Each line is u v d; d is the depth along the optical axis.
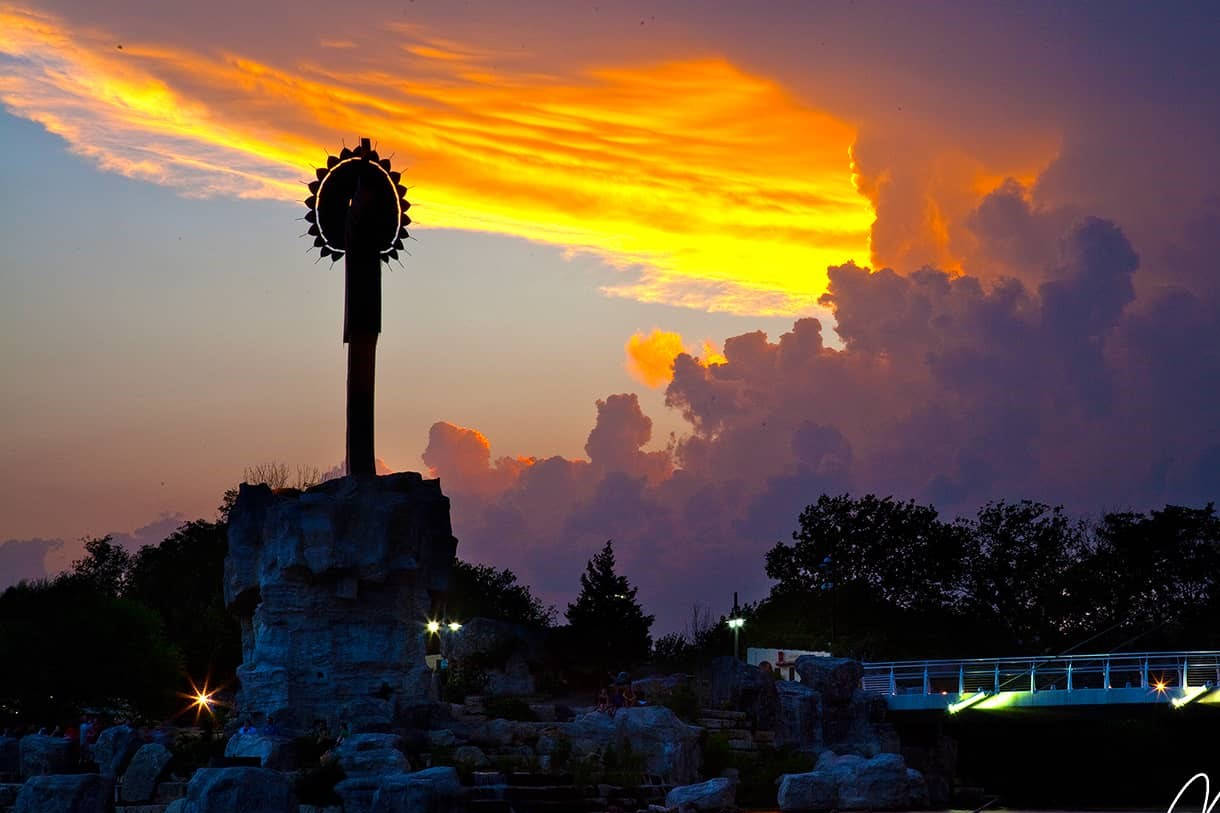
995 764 101.81
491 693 91.69
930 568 162.38
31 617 87.75
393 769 59.31
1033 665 94.12
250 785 50.78
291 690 69.00
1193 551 154.12
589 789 63.00
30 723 84.88
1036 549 163.25
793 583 163.00
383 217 75.69
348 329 75.19
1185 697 85.06
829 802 69.69
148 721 90.69
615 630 117.69
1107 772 102.19
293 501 71.81
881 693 92.12
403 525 71.88
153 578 149.88
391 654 71.62
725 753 74.00
